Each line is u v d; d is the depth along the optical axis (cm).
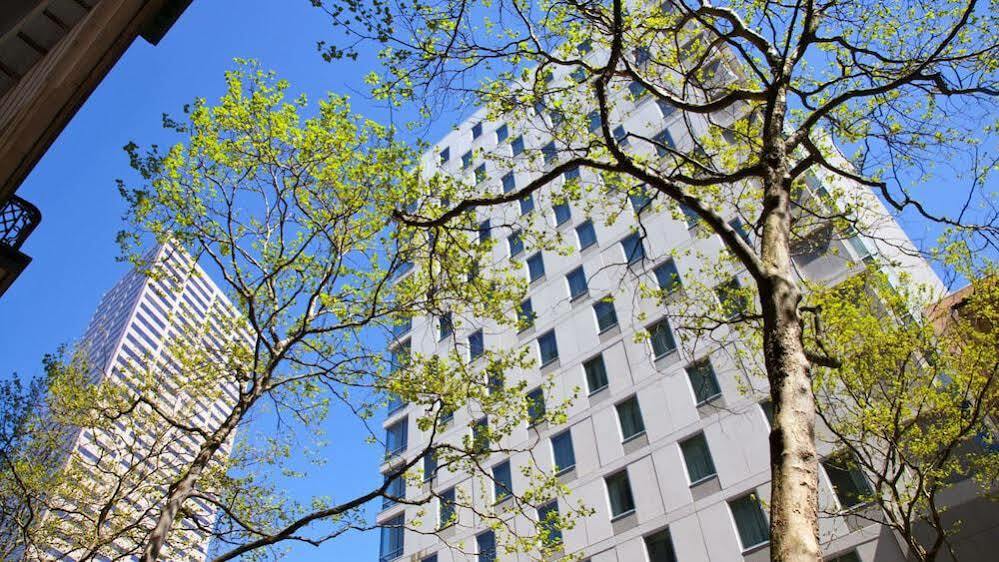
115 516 1539
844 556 1714
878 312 1725
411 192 1427
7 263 1081
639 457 2312
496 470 2702
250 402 1338
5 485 1538
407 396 1509
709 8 963
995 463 1437
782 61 797
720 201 1512
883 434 1425
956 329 1488
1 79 1002
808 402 515
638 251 2789
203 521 1555
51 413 1616
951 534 1579
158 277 1420
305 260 1545
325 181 1468
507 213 3450
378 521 3036
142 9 1072
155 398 1584
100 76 1056
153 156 1318
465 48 960
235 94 1401
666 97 898
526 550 1497
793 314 584
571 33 1091
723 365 2262
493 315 1585
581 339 2781
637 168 815
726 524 1998
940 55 1010
